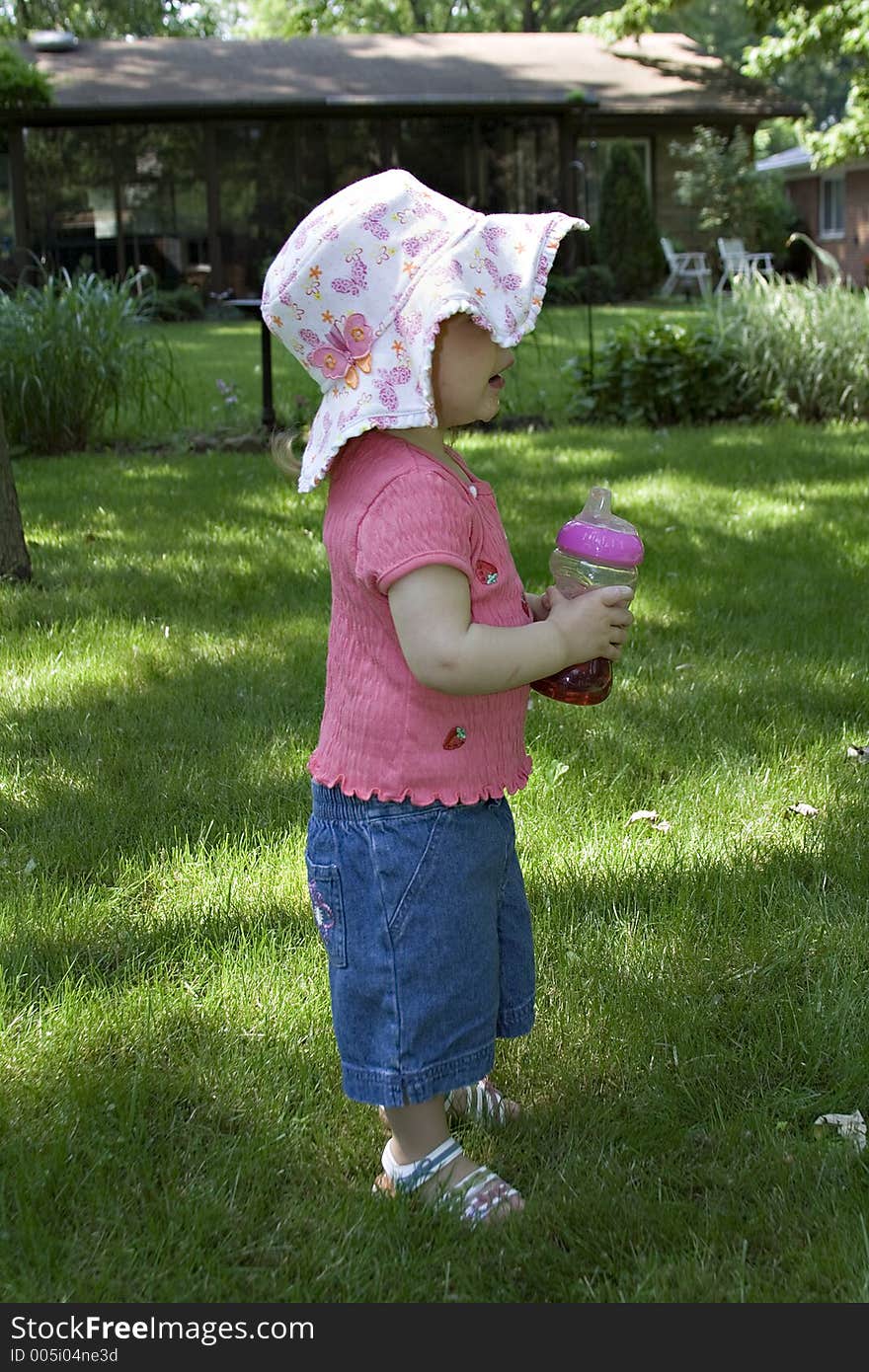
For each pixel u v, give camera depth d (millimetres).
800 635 4980
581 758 3824
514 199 26359
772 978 2750
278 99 24688
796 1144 2252
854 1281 1943
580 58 29453
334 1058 2488
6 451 5641
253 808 3545
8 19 35562
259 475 8375
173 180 25844
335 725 2012
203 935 2912
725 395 10656
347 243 1849
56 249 25875
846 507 7203
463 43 30219
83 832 3400
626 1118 2357
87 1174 2170
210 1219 2094
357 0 44156
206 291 26078
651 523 6789
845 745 3926
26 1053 2490
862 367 10547
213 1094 2396
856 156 20266
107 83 26219
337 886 2018
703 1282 1956
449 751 1958
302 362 1969
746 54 18797
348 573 1928
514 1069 2490
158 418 10781
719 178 27219
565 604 1991
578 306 23344
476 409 1953
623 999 2658
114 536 6660
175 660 4707
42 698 4348
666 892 3070
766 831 3381
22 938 2891
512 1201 2131
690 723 4113
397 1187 2154
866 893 3072
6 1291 1961
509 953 2211
